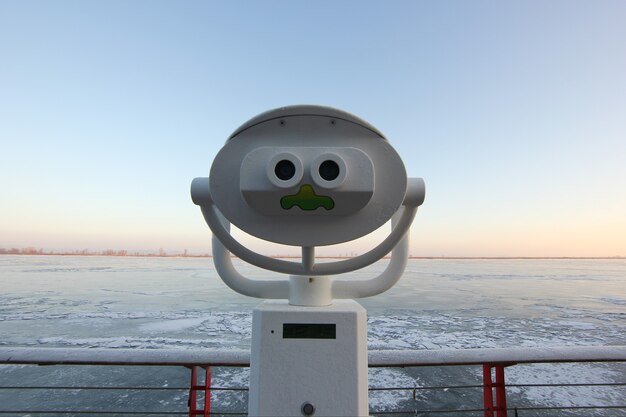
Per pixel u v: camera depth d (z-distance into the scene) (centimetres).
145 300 2117
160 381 728
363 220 87
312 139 87
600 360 147
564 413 575
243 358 148
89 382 722
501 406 152
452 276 4644
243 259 98
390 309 1839
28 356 146
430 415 596
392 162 87
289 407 92
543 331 1327
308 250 95
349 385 92
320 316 94
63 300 2103
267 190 81
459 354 151
